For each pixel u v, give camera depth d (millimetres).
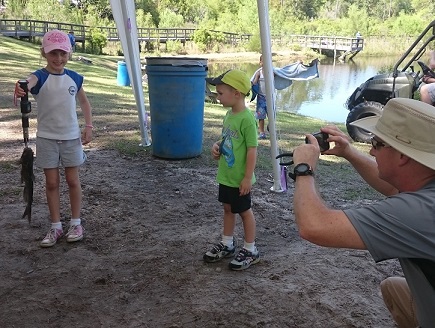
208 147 7035
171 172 5758
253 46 48281
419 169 1674
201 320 2822
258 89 8430
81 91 3771
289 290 3137
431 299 1610
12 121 8336
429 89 7703
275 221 4348
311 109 16781
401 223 1577
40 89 3562
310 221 1669
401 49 56812
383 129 1730
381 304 3020
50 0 44938
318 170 6117
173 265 3463
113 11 6391
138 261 3518
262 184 5414
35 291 3111
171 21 58156
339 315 2883
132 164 6059
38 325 2762
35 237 3885
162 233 4008
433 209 1575
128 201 4738
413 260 1618
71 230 3832
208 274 3346
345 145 2193
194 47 47344
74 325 2770
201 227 4148
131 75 6652
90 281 3246
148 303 2994
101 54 38188
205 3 68250
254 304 2982
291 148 7332
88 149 6695
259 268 3451
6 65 17281
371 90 8820
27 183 3711
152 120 6234
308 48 51062
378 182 2193
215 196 4965
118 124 8523
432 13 72750
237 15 64500
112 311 2908
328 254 3693
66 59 3604
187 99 6004
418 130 1646
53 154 3645
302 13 79250
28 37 34906
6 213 4336
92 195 4867
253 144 3271
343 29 64875
